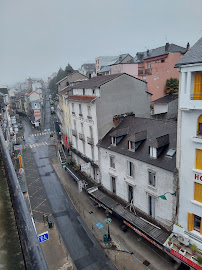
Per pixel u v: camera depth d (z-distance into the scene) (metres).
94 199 26.14
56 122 62.78
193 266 14.81
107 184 26.30
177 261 18.08
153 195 19.02
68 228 23.91
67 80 53.56
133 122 25.11
